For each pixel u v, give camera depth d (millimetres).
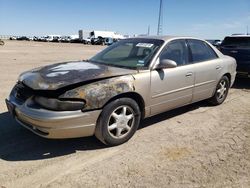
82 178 3502
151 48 4980
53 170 3674
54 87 3768
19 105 4082
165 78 4832
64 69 4402
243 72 8938
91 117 3912
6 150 4172
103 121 4078
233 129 5199
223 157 4117
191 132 5016
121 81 4191
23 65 13844
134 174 3609
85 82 3941
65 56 21109
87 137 4660
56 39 81188
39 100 3861
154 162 3922
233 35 9688
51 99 3746
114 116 4203
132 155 4105
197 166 3844
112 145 4348
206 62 5832
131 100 4340
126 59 4969
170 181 3469
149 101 4656
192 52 5609
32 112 3805
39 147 4293
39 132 3885
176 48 5281
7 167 3717
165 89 4875
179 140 4664
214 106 6586
